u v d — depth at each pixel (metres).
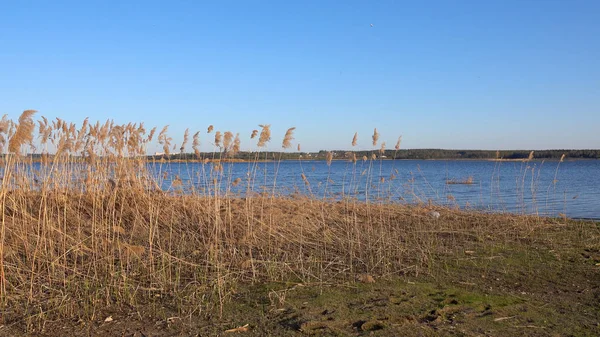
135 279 7.84
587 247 11.03
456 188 29.77
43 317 6.25
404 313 6.48
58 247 8.83
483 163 78.81
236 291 7.47
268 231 10.73
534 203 18.23
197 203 12.09
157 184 12.68
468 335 5.75
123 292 7.23
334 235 11.29
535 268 9.05
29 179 11.36
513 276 8.50
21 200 10.61
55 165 11.28
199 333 5.87
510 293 7.51
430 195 23.16
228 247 9.90
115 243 9.36
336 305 6.80
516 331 5.91
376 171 47.69
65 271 8.10
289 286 7.71
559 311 6.69
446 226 13.22
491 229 13.10
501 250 10.53
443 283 8.00
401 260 9.45
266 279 8.10
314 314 6.44
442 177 39.84
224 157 11.66
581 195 26.53
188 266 8.62
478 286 7.86
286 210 13.55
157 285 7.61
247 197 12.16
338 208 15.09
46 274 7.88
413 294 7.34
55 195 11.12
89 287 7.38
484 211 16.55
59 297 6.94
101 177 11.86
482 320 6.27
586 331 5.95
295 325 6.06
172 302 6.94
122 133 11.70
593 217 18.33
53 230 9.08
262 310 6.64
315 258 9.34
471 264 9.27
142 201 11.80
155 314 6.49
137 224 10.95
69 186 11.91
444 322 6.18
